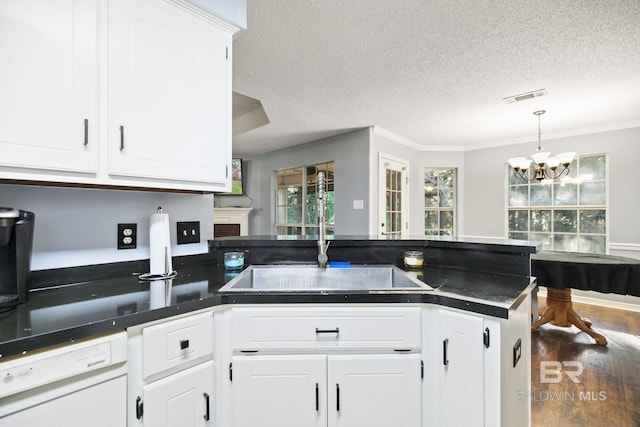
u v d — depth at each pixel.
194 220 1.68
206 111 1.33
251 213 6.04
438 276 1.45
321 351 1.12
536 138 4.43
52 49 0.95
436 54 2.20
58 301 1.01
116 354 0.85
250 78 2.60
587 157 4.03
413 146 4.95
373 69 2.43
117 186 1.16
